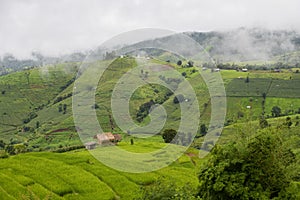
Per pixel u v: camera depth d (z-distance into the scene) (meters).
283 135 21.05
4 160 45.50
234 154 20.27
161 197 22.66
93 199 33.34
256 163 19.89
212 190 20.22
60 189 35.00
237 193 19.16
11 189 33.47
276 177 19.81
